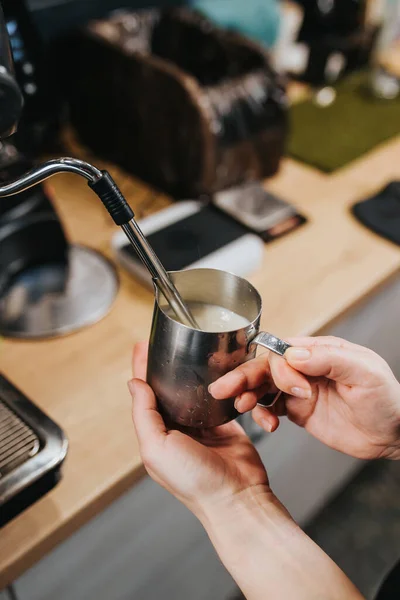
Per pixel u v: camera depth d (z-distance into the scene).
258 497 0.63
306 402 0.73
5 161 0.87
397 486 1.63
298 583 0.57
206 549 1.06
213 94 1.15
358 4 1.72
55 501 0.69
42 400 0.81
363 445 0.72
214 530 0.62
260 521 0.61
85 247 1.10
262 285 1.03
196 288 0.63
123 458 0.74
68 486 0.70
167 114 1.16
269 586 0.58
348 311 1.02
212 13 1.57
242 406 0.60
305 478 1.32
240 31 1.64
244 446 0.69
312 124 1.57
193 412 0.61
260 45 1.31
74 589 0.81
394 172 1.39
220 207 1.19
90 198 1.27
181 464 0.60
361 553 1.47
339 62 1.76
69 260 1.04
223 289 0.62
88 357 0.89
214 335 0.55
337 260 1.10
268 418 0.68
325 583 0.58
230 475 0.64
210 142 1.15
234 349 0.57
